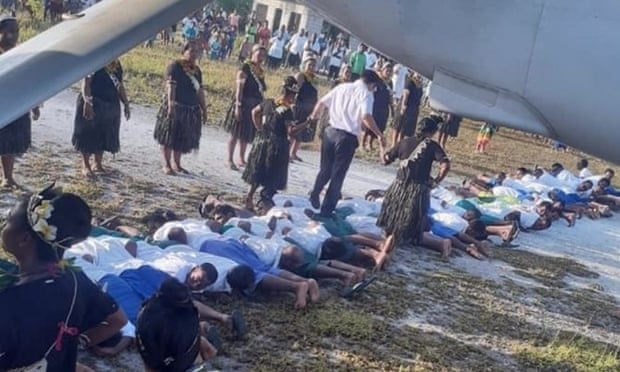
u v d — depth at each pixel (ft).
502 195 31.83
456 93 12.18
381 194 26.22
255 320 16.31
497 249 26.55
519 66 11.60
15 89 9.00
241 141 28.94
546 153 58.54
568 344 18.57
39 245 9.16
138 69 50.39
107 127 23.70
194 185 25.64
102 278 14.73
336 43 81.35
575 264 26.76
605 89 11.18
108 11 10.25
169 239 17.74
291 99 23.56
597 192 37.99
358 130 23.24
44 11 65.98
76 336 9.54
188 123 25.98
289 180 29.27
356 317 17.29
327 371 14.71
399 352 16.22
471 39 11.74
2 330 8.70
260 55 28.63
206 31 78.13
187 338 10.13
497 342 17.92
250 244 18.20
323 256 19.75
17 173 22.89
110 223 18.63
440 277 21.74
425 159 21.88
